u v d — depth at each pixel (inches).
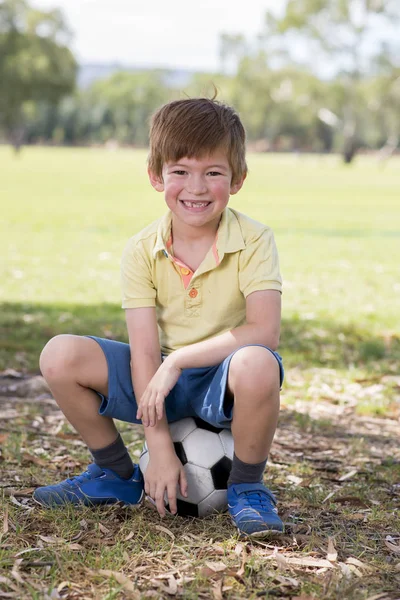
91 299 369.4
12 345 269.6
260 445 120.9
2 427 186.2
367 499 144.1
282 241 634.8
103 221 760.3
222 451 129.2
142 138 5344.5
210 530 124.1
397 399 223.8
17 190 1189.7
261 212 921.5
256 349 116.7
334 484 154.1
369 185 1642.5
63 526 122.6
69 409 128.2
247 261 125.2
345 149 2947.8
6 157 2827.3
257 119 3095.5
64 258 505.0
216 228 127.2
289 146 4643.2
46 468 156.9
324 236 686.5
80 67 3038.9
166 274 128.1
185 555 113.5
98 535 120.3
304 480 153.4
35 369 244.7
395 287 429.1
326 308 359.9
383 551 120.0
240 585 105.7
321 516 134.1
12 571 106.0
